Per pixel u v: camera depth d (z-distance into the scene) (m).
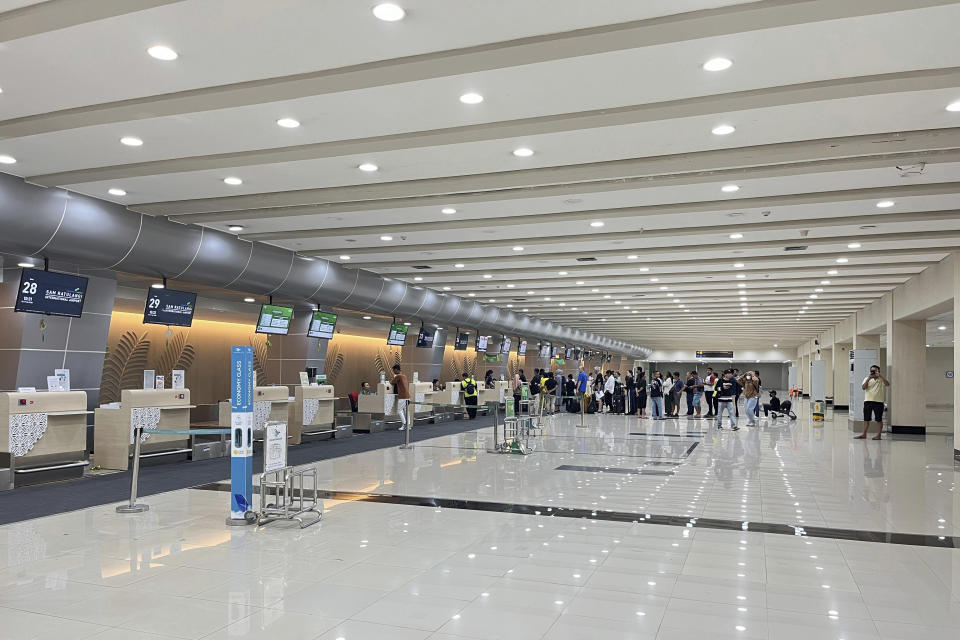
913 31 4.39
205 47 4.74
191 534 6.39
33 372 10.15
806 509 7.75
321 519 7.05
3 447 8.79
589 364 48.31
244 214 10.12
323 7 4.20
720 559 5.64
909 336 18.06
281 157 7.14
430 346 21.97
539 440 15.42
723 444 14.87
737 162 7.08
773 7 4.08
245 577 5.07
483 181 8.09
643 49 4.68
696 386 24.36
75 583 4.91
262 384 17.94
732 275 16.14
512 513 7.37
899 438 16.81
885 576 5.24
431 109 5.88
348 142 6.87
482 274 16.53
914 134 6.38
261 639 3.91
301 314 16.92
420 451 13.20
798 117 5.97
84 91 5.54
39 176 8.21
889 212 9.69
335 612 4.36
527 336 28.45
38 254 9.09
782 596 4.74
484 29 4.48
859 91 5.25
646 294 20.30
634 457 12.38
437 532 6.50
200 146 6.97
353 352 22.38
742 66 4.96
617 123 5.96
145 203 9.61
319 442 14.91
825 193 8.73
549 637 3.97
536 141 6.70
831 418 25.17
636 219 10.24
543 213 10.14
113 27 4.45
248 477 6.82
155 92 5.58
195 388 16.45
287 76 5.30
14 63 5.00
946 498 8.54
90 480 9.47
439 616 4.30
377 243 12.52
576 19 4.34
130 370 14.83
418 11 4.24
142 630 4.04
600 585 4.94
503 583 4.96
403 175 8.04
